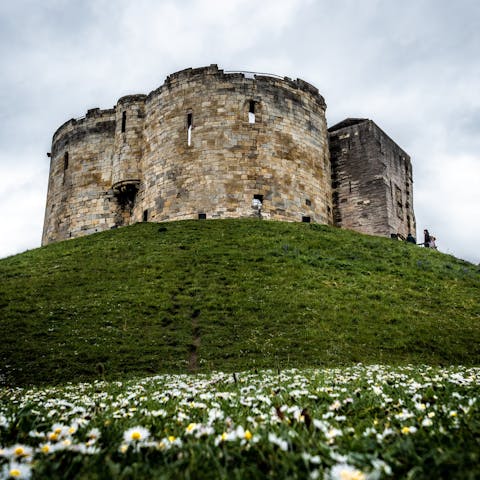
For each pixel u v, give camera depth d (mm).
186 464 3203
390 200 38188
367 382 7688
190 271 22312
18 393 10102
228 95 36156
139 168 38781
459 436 3668
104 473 3051
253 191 34500
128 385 10211
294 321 17688
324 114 40312
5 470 2977
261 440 3619
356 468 3023
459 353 15984
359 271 23375
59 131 44906
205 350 15516
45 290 20594
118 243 27234
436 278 23859
